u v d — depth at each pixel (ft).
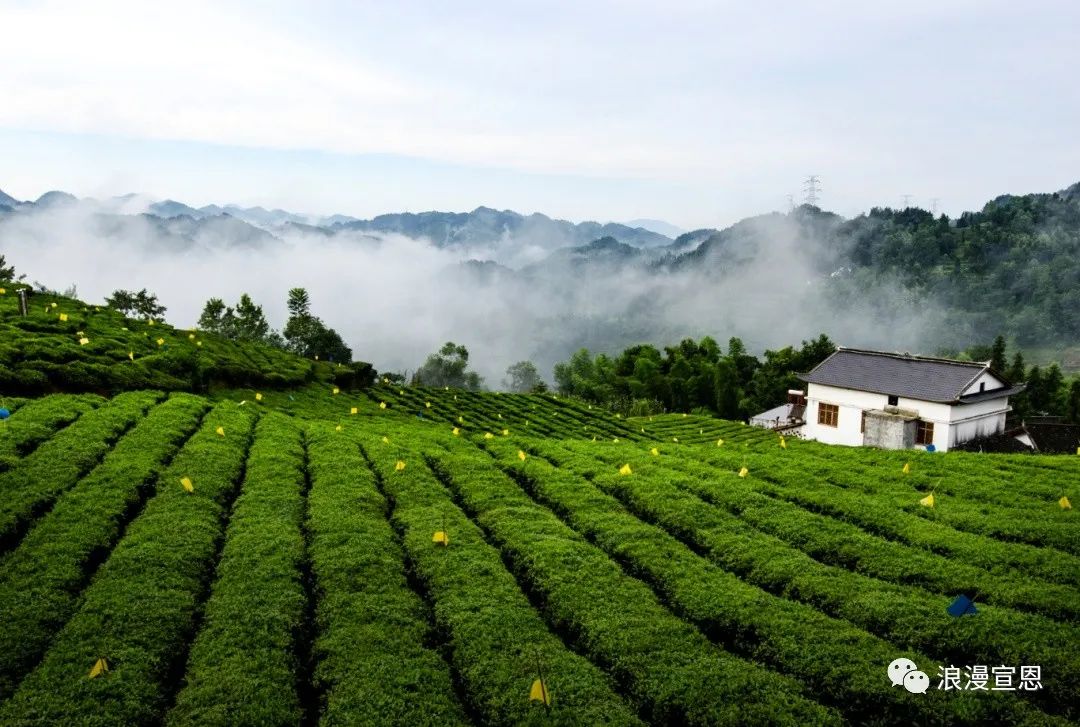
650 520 84.23
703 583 63.26
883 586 61.46
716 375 358.23
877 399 186.60
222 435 107.96
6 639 52.65
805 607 58.18
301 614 58.18
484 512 83.87
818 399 199.72
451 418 200.95
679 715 46.01
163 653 52.26
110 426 104.17
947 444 174.50
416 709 45.73
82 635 53.31
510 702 46.47
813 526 77.00
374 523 77.30
